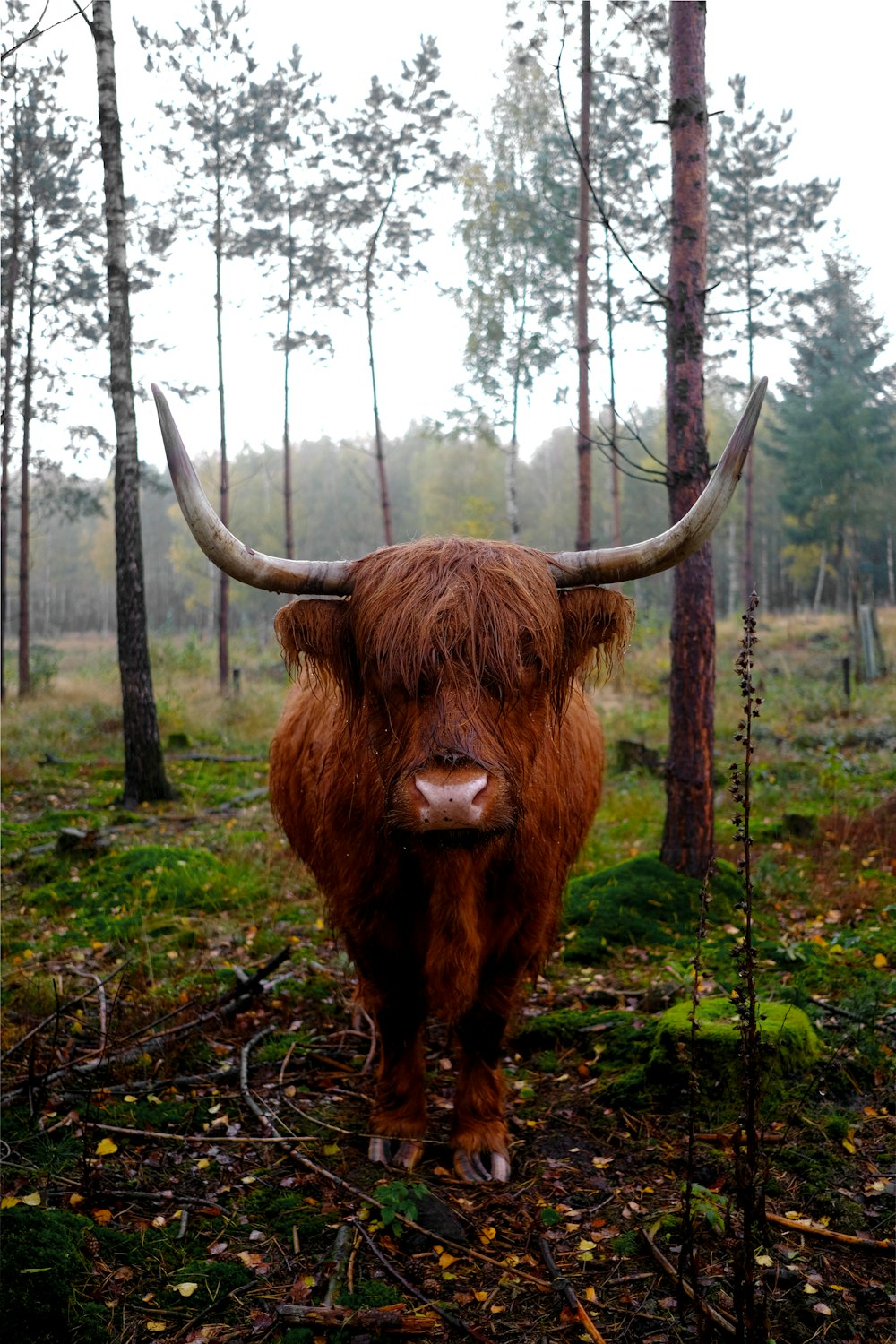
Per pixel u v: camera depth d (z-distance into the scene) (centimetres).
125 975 525
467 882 321
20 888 738
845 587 5484
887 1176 336
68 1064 420
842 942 555
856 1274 287
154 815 1009
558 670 324
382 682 296
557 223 2455
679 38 634
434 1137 380
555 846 362
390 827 295
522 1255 305
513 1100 409
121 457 1059
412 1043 380
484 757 278
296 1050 453
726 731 1383
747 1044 256
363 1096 412
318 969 544
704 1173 342
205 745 1518
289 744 448
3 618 2136
